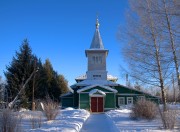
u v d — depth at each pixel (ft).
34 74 127.54
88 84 151.33
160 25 68.18
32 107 116.47
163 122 55.16
